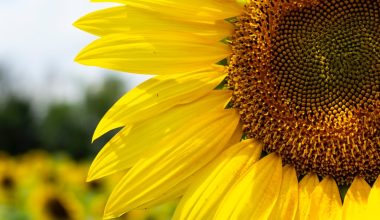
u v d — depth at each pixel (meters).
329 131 0.46
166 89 0.45
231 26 0.46
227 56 0.46
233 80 0.46
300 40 0.46
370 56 0.46
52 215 0.94
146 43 0.44
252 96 0.46
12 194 1.22
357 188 0.45
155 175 0.45
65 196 0.96
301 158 0.46
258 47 0.46
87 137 5.89
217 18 0.45
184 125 0.45
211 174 0.45
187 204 0.45
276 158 0.46
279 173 0.46
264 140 0.46
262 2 0.46
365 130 0.46
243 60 0.46
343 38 0.46
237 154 0.46
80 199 1.06
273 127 0.46
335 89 0.46
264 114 0.46
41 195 0.96
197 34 0.45
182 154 0.45
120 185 0.45
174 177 0.45
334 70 0.46
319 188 0.46
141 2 0.44
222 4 0.45
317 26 0.46
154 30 0.44
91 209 0.98
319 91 0.46
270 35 0.46
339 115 0.46
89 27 0.44
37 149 5.90
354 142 0.46
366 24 0.46
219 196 0.45
